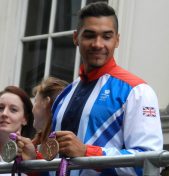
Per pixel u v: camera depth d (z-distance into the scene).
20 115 7.01
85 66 5.66
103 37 5.60
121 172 5.25
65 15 11.47
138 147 5.32
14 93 7.02
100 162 4.98
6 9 12.27
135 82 5.51
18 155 5.41
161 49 9.65
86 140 5.41
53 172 5.62
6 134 6.92
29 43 11.97
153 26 9.81
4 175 6.05
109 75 5.59
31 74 11.84
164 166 4.72
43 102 6.96
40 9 11.89
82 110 5.50
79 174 5.38
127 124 5.40
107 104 5.45
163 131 9.20
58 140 5.14
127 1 10.17
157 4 9.83
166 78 9.51
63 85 7.00
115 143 5.40
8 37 12.19
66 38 11.37
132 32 10.04
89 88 5.60
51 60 11.54
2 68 12.12
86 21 5.62
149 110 5.43
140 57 9.87
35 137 6.92
